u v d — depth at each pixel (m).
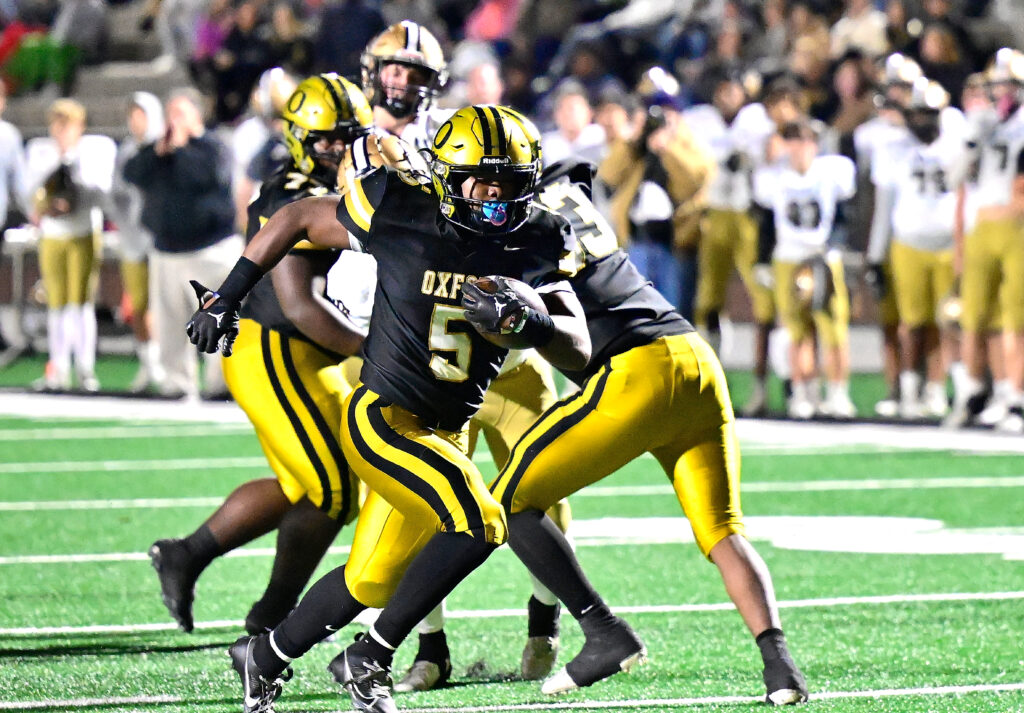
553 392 16.91
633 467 31.50
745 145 37.12
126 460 31.33
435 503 13.41
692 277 36.53
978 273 33.88
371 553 13.98
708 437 15.13
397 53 17.56
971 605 19.28
